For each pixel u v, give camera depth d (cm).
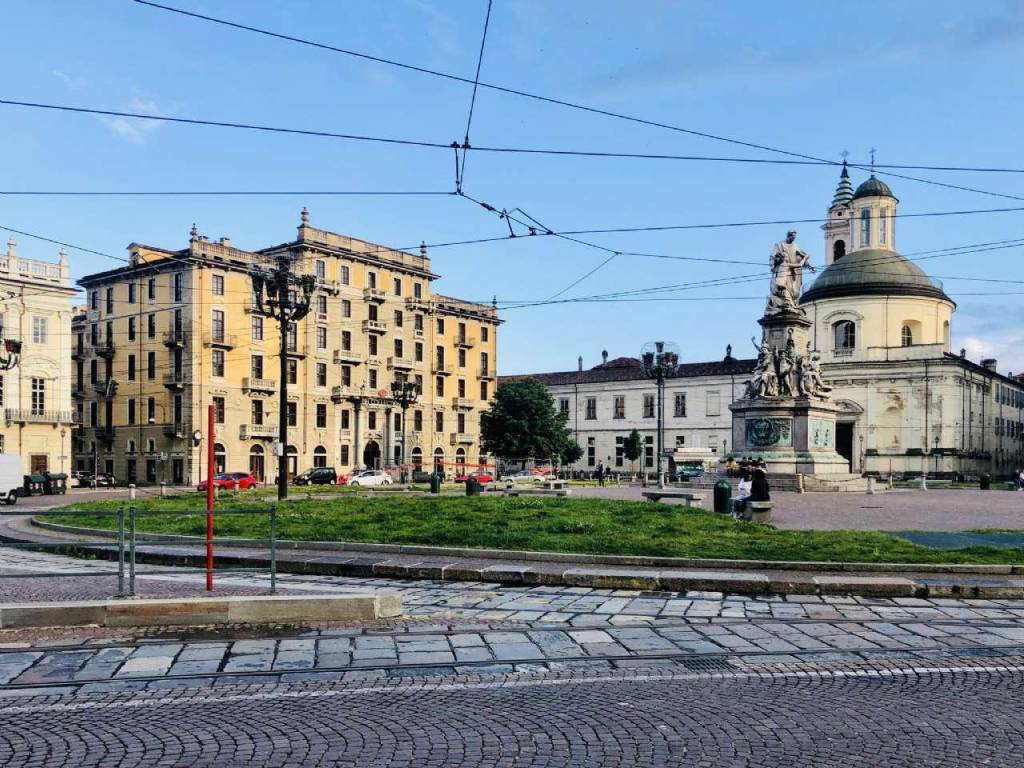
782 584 1173
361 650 826
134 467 6450
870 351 7450
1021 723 615
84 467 6856
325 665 770
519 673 747
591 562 1356
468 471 8112
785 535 1653
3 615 917
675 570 1278
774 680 730
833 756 549
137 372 6450
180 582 1191
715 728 603
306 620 958
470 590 1182
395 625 941
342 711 640
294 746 566
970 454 7325
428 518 1895
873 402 7388
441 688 700
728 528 1756
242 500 2822
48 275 5597
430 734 590
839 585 1170
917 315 7481
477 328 8400
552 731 596
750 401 3672
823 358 7662
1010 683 721
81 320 6981
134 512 1030
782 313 3691
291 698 672
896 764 536
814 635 905
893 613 1033
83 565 1418
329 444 6850
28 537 1820
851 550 1445
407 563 1328
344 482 5678
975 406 7606
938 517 2320
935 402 7125
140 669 757
